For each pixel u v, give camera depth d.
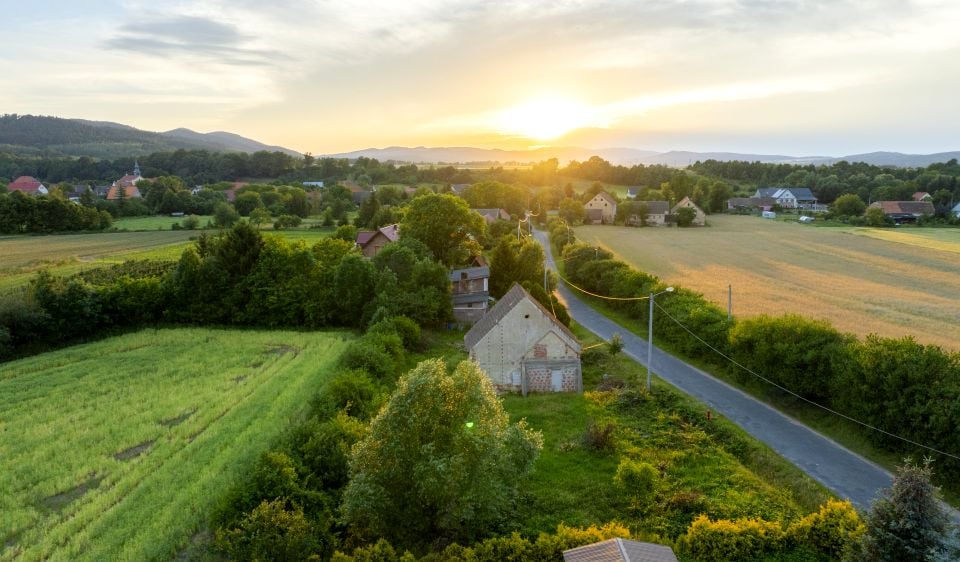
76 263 91.81
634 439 33.12
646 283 60.72
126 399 39.94
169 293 63.84
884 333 52.31
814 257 100.31
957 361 29.70
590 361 48.06
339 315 62.41
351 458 23.72
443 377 22.73
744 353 41.69
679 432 33.84
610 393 40.50
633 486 26.38
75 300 59.28
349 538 22.88
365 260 66.19
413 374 22.84
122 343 55.44
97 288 62.56
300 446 26.56
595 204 166.75
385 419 22.31
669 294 55.94
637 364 46.59
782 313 60.22
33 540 24.12
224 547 20.72
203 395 40.31
